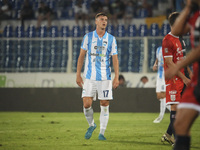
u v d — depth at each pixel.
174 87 18.03
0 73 47.56
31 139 20.97
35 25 64.50
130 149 17.08
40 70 49.41
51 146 18.09
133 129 27.03
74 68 51.47
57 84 46.81
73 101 46.59
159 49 32.44
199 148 17.39
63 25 64.00
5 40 52.69
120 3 63.81
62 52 53.59
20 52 52.97
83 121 33.81
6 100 47.69
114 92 46.03
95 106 46.19
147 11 63.75
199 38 9.95
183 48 17.92
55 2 67.19
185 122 9.82
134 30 56.00
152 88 45.38
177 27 10.38
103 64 19.98
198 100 9.73
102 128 20.67
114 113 44.78
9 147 17.77
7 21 64.06
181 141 9.97
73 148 17.39
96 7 63.72
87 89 20.03
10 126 29.16
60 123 31.83
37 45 53.34
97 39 19.94
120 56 52.66
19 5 66.06
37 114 43.03
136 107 45.81
